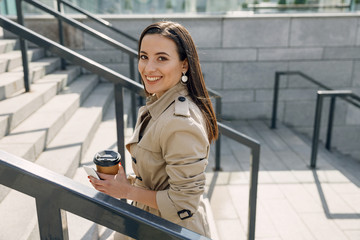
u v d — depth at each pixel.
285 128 5.74
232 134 2.20
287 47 5.71
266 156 4.61
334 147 6.09
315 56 5.79
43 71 4.32
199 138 1.12
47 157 2.53
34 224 1.69
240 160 4.42
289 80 5.89
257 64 5.76
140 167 1.26
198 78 1.25
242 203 3.40
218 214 3.21
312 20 5.61
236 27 5.55
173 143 1.12
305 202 3.48
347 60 5.84
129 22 5.43
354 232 3.02
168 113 1.17
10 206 1.85
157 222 0.90
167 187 1.27
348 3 5.61
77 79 5.00
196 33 5.54
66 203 0.86
